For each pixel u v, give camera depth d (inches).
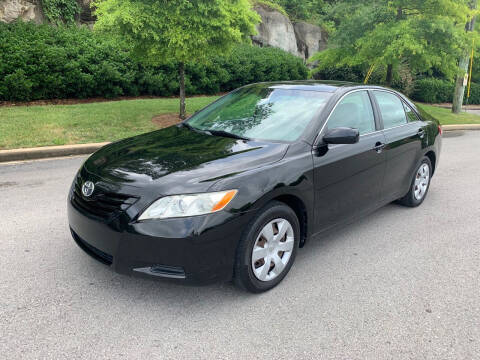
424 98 919.0
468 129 569.3
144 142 152.7
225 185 118.7
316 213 147.2
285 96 169.6
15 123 358.3
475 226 198.5
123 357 101.8
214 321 117.5
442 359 106.8
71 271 140.7
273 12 806.5
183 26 369.4
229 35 378.6
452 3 484.7
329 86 174.1
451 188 261.7
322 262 156.9
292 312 123.7
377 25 511.8
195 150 139.3
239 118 165.6
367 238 180.7
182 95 435.2
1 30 468.8
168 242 111.9
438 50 491.2
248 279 125.9
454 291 139.7
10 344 104.3
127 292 130.0
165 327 114.0
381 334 115.5
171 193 115.0
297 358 104.4
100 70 500.1
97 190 123.6
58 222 180.9
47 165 275.7
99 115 412.8
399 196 201.9
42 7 560.7
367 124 175.5
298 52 877.2
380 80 867.4
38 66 462.3
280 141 146.3
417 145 203.9
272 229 131.0
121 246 115.6
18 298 124.0
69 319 115.4
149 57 395.2
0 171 257.4
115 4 362.0
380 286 141.1
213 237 115.3
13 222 178.9
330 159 149.0
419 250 170.4
